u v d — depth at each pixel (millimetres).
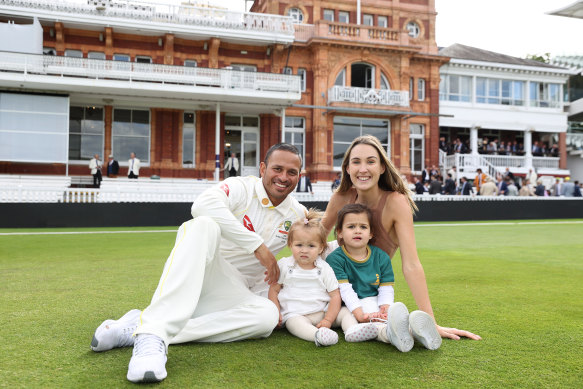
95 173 19828
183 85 20375
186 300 2146
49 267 5613
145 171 22875
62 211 14555
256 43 23922
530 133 30422
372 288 2799
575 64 32625
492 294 3932
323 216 3203
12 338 2516
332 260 2818
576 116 32938
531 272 5305
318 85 25062
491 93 29984
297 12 26328
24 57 18875
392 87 26297
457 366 2133
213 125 23641
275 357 2236
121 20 21281
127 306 3357
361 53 25703
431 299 3717
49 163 20172
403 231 2719
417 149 27672
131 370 1875
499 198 19328
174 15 22375
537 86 30828
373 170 2746
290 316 2650
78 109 22234
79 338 2529
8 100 19469
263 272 2854
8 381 1897
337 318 2738
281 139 22719
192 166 23609
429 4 28047
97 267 5625
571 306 3455
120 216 15125
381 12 27359
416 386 1890
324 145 25047
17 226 14172
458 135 30422
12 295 3779
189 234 2279
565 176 30031
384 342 2506
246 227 2699
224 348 2371
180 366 2098
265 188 2729
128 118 22812
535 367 2131
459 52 30344
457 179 26656
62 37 21531
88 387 1845
